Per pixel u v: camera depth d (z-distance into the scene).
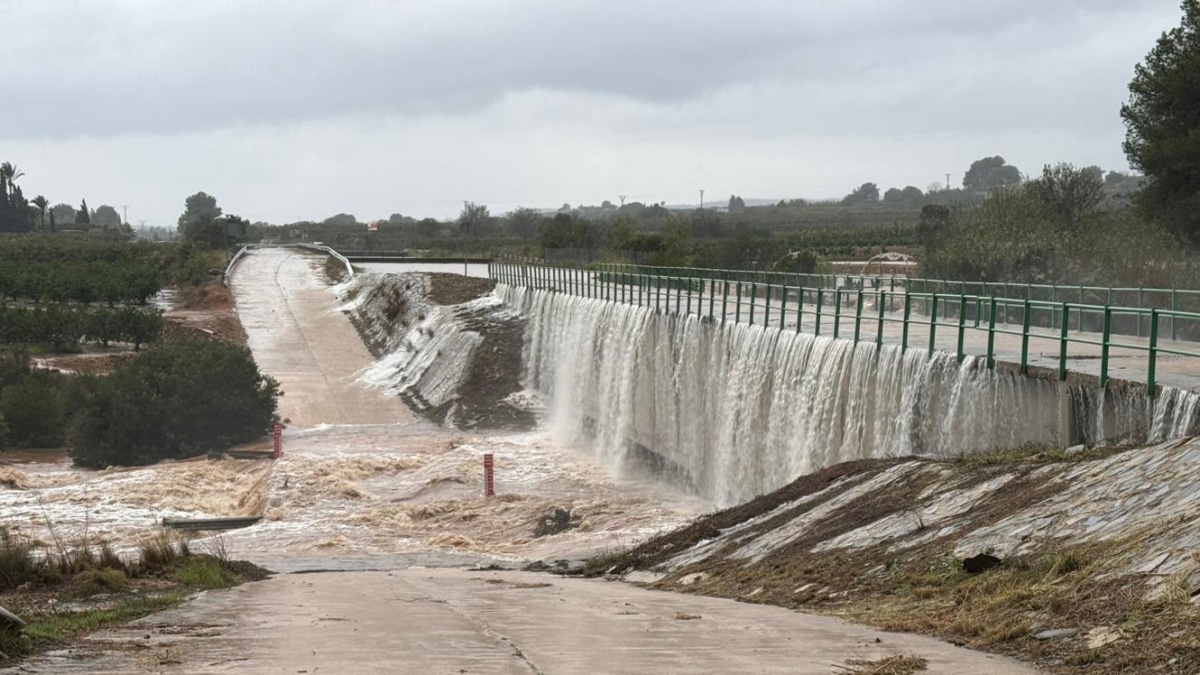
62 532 41.72
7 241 162.00
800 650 11.59
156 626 14.30
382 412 72.38
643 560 25.47
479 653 11.51
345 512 45.00
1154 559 12.38
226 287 110.38
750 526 24.20
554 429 64.88
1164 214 52.03
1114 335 33.19
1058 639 11.30
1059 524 15.20
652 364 51.94
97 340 90.38
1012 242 53.34
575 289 69.62
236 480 53.16
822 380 33.44
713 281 46.06
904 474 21.80
